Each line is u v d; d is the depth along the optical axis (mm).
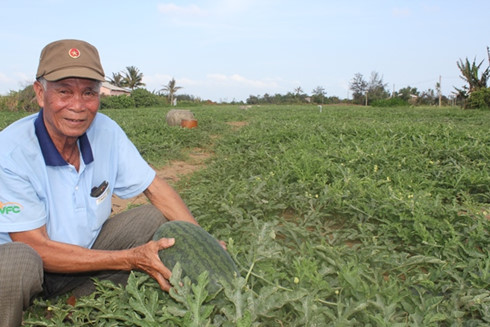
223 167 7395
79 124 2479
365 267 2967
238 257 2973
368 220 4418
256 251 2746
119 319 2641
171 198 3127
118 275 2891
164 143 9922
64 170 2578
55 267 2500
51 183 2559
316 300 2445
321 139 9867
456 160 7531
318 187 5312
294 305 2311
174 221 2824
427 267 3391
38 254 2389
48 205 2566
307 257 3203
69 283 2887
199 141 11742
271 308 2225
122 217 3041
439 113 26875
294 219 4504
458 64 39781
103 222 2898
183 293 2299
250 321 1958
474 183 5879
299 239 3580
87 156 2672
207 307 2168
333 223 4289
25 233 2443
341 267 2740
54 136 2535
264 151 8164
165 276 2467
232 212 3951
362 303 2322
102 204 2807
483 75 38469
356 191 4898
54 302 2928
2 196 2377
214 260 2543
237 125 19188
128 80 75000
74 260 2480
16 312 2342
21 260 2270
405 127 11211
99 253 2527
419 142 9094
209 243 2646
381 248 3459
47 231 2635
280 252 2994
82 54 2381
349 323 2229
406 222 4160
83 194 2695
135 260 2543
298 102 77750
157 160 8898
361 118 21656
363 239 3922
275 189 5090
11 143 2402
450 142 9148
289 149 8539
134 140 10695
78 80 2379
